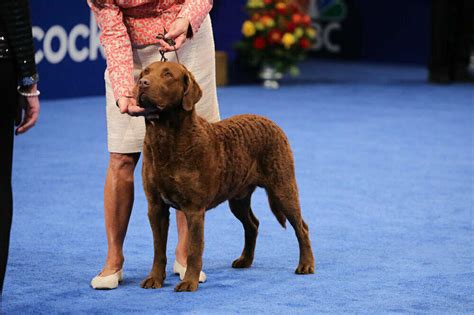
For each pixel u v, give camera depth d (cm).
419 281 784
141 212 1079
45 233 962
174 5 772
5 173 587
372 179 1337
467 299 727
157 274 755
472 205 1163
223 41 2664
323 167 1429
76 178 1298
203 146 713
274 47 2619
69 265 830
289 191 795
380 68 3319
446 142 1723
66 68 2212
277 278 789
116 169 767
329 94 2525
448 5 2830
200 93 705
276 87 2652
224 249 903
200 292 736
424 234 988
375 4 3531
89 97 2266
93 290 743
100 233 969
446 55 2853
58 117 1925
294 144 1658
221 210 1085
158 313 673
